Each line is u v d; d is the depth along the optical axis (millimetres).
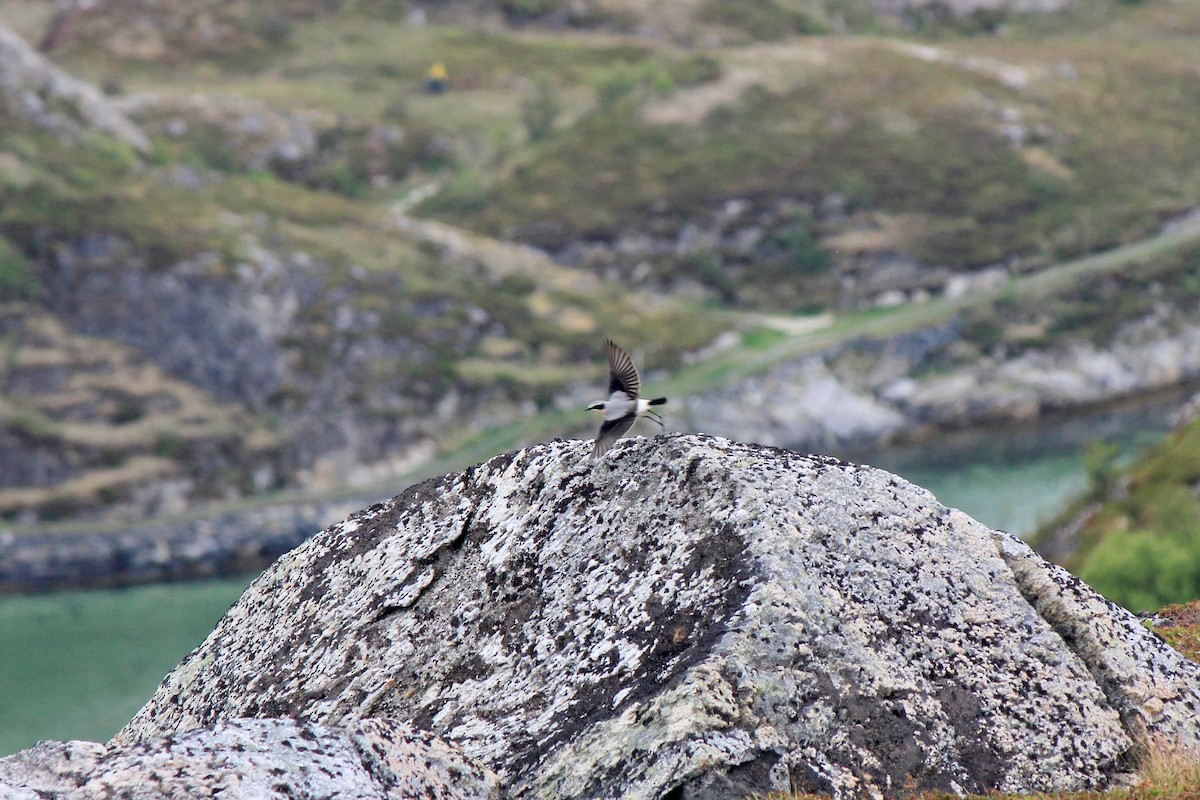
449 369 157375
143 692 82562
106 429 143125
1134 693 13578
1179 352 163250
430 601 15430
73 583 121688
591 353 164875
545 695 13633
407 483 145875
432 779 12617
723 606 13141
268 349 153500
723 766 11867
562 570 14656
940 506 14758
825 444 148875
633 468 14953
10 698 81812
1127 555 53906
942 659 13344
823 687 12695
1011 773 12758
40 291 153125
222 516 134000
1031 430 147375
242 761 12031
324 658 15586
